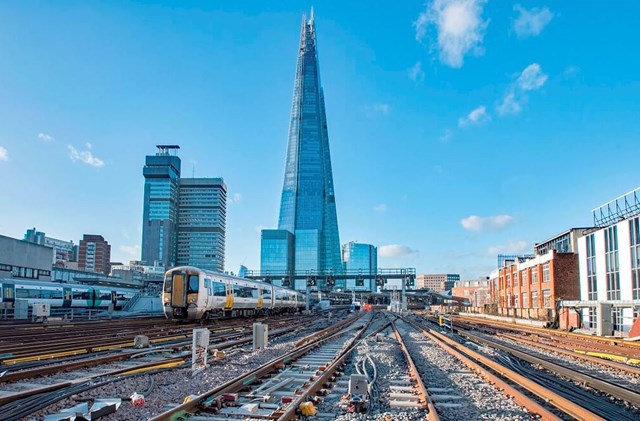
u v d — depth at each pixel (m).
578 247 46.72
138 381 11.55
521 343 26.16
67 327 29.08
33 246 66.88
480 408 9.66
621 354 19.61
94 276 90.94
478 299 94.94
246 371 13.60
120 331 26.03
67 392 10.02
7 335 23.41
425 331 33.72
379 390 11.40
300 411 8.76
